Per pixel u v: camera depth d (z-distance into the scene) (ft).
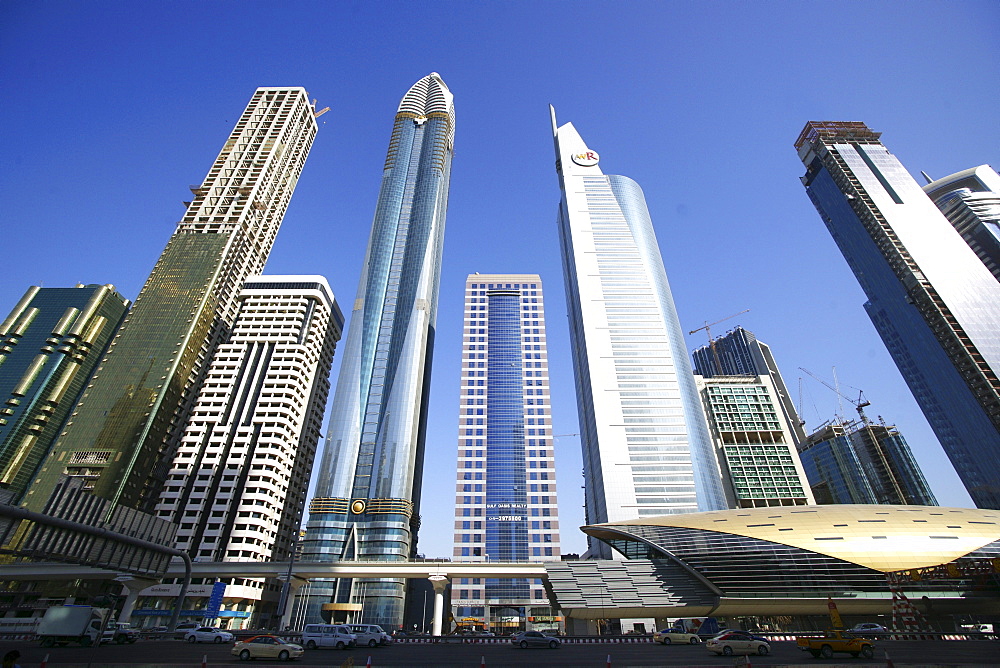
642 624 345.72
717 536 313.94
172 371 506.07
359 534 506.89
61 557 150.20
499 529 579.89
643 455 512.22
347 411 586.86
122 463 450.30
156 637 196.03
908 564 280.10
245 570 332.19
